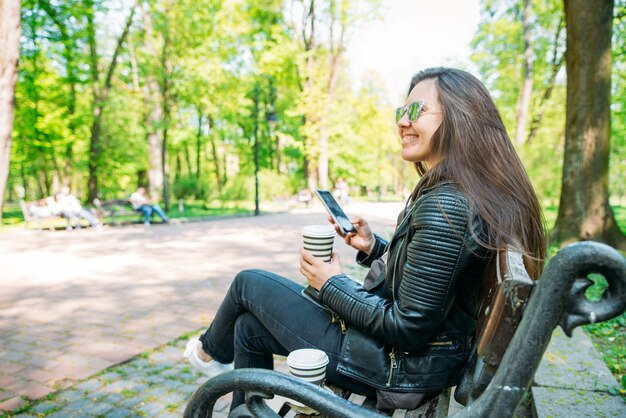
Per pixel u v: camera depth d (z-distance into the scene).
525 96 19.09
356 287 1.40
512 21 22.97
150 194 23.31
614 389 2.29
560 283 0.84
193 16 20.59
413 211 1.39
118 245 10.45
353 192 40.59
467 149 1.37
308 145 26.25
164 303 5.37
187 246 10.21
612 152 23.89
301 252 1.51
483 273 1.32
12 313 4.95
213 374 1.90
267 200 27.19
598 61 7.83
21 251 9.50
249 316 1.69
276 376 1.15
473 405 0.93
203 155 44.72
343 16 24.97
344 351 1.44
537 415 2.07
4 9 9.80
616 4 11.06
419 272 1.25
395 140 40.47
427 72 1.55
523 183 1.38
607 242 7.96
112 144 25.39
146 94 22.77
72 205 14.17
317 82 25.98
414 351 1.37
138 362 3.60
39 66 20.36
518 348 0.88
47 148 21.69
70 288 6.13
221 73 22.02
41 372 3.40
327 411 1.08
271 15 24.25
